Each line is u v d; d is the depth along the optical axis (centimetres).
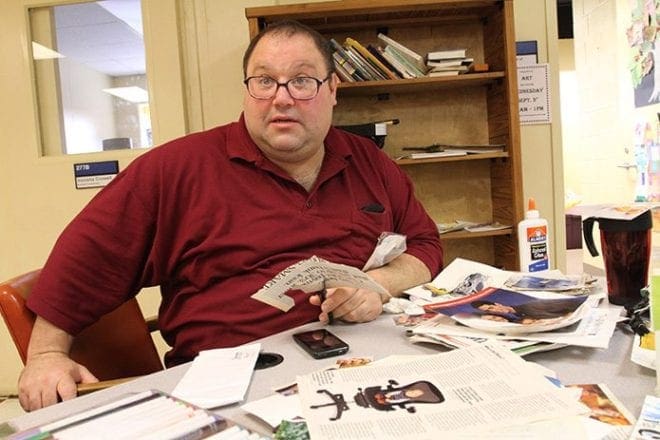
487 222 271
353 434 60
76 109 268
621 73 416
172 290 144
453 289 134
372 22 253
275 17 234
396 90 259
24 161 265
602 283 126
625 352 86
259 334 128
